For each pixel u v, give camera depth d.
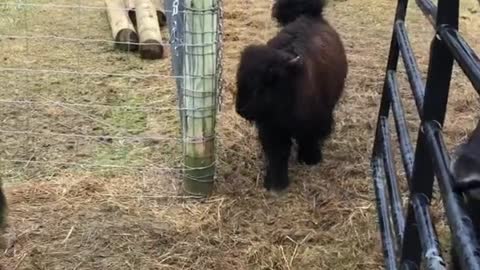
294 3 3.02
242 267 2.32
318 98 2.75
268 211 2.61
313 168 2.91
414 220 1.70
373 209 2.62
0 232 2.13
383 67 3.91
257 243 2.42
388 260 2.09
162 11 4.44
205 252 2.38
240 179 2.81
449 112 3.40
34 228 2.47
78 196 2.67
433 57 1.49
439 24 1.45
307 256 2.36
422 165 1.60
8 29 4.42
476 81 1.13
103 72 3.82
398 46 2.36
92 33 4.40
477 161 1.38
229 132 3.15
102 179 2.78
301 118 2.66
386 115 2.73
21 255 2.35
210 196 2.70
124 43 3.81
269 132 2.66
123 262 2.33
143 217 2.56
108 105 3.44
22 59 3.96
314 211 2.61
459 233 1.11
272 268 2.31
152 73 3.84
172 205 2.64
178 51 2.65
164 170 2.86
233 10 4.73
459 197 1.22
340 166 2.93
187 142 2.64
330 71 2.82
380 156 2.74
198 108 2.59
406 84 3.61
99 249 2.39
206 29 2.51
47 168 2.86
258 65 2.55
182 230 2.49
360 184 2.78
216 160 2.91
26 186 2.71
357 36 4.39
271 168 2.72
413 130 3.17
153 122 3.27
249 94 2.57
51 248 2.39
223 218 2.56
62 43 4.23
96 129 3.19
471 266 1.02
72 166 2.88
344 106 3.45
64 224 2.51
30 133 3.11
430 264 1.36
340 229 2.51
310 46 2.77
